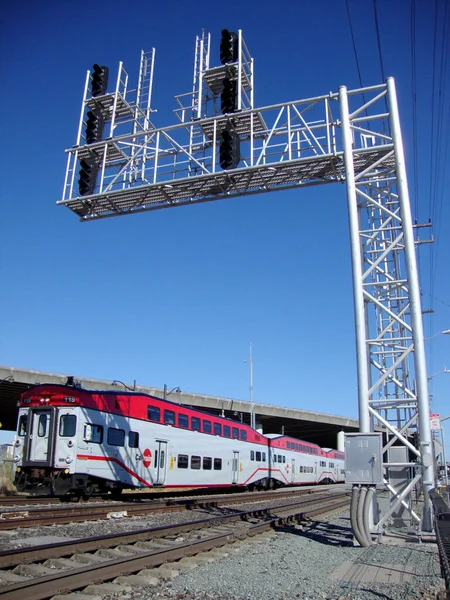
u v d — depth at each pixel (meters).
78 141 16.59
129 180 15.84
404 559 9.11
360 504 10.74
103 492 19.58
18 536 10.29
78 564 7.78
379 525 11.12
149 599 6.40
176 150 16.19
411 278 11.95
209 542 9.86
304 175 14.88
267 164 14.25
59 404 17.80
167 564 8.26
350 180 12.94
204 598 6.52
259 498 23.62
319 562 8.94
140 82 18.11
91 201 16.02
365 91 13.39
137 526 12.42
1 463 23.69
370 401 11.81
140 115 17.44
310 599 6.60
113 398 19.42
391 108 13.05
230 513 16.44
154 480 20.94
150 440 20.98
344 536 12.27
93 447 18.02
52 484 17.06
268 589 7.04
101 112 17.34
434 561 8.90
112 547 9.14
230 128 15.24
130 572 7.49
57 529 11.30
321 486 46.72
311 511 17.09
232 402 48.19
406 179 12.65
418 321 11.69
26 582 6.14
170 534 10.96
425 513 11.40
